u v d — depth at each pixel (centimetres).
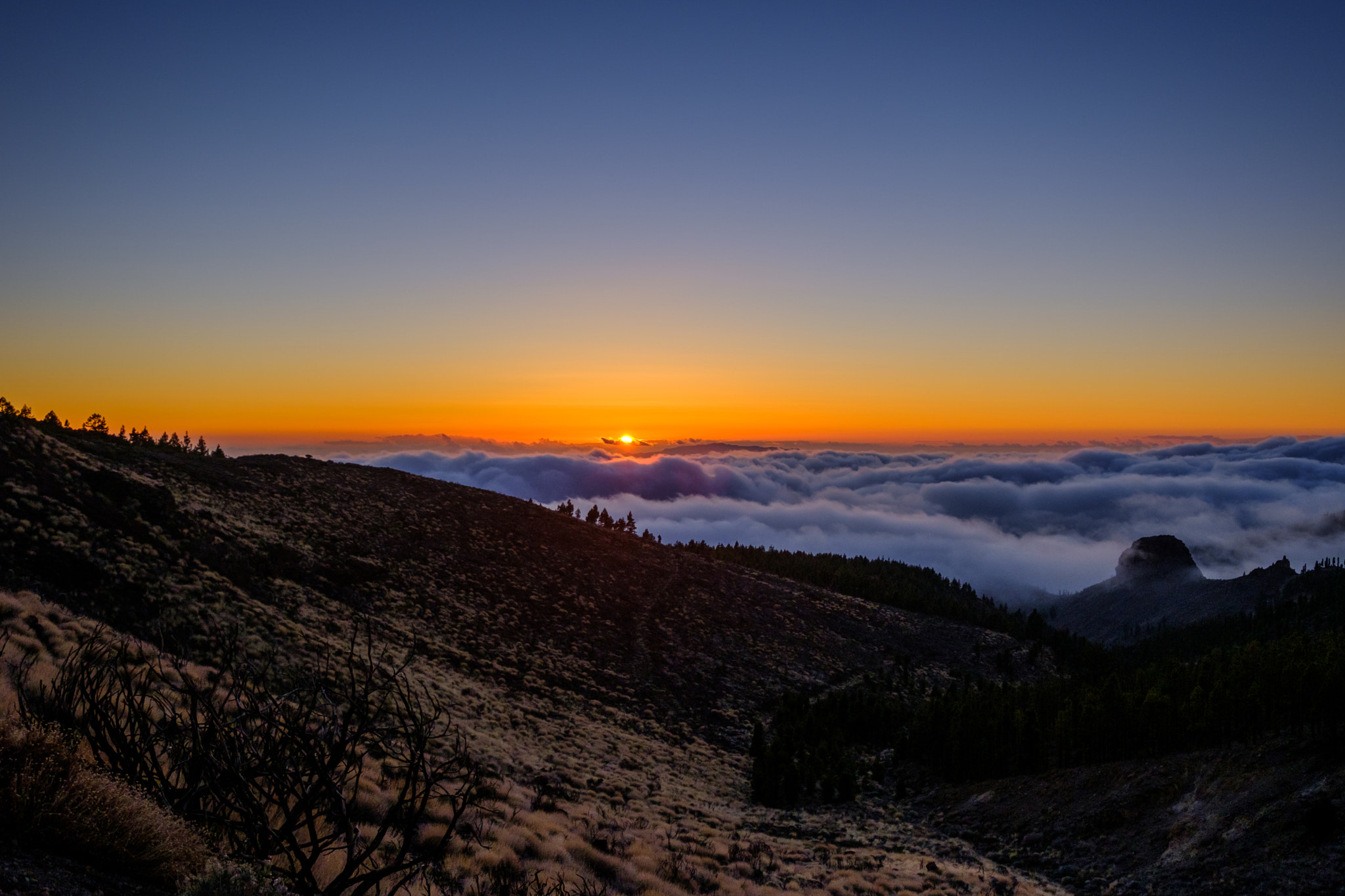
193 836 721
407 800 1557
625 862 2016
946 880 3306
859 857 3659
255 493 9212
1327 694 4538
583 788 3647
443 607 7938
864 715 8400
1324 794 3978
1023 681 12875
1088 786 5272
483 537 11338
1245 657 7019
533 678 7031
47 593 3033
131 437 10650
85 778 679
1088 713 5812
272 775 802
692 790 5241
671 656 9525
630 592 11488
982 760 6294
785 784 5972
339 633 5050
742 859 2811
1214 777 4650
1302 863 3675
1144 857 4269
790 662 10912
